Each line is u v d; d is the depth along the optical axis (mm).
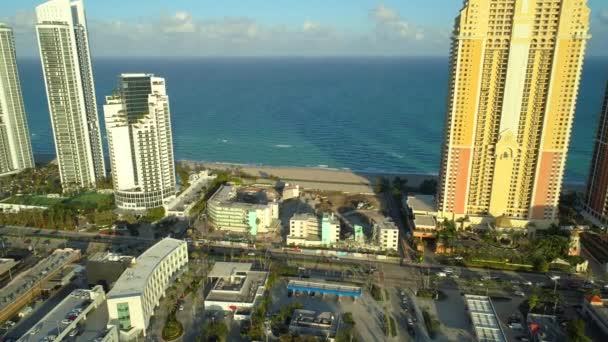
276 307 199000
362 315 194375
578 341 167375
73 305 179875
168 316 191500
